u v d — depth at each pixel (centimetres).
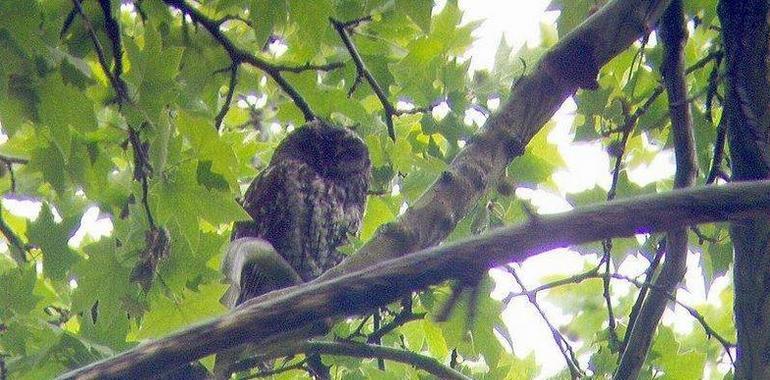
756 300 562
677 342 856
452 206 620
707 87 807
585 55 654
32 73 592
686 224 421
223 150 627
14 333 684
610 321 803
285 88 838
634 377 720
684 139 737
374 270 434
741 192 417
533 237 425
